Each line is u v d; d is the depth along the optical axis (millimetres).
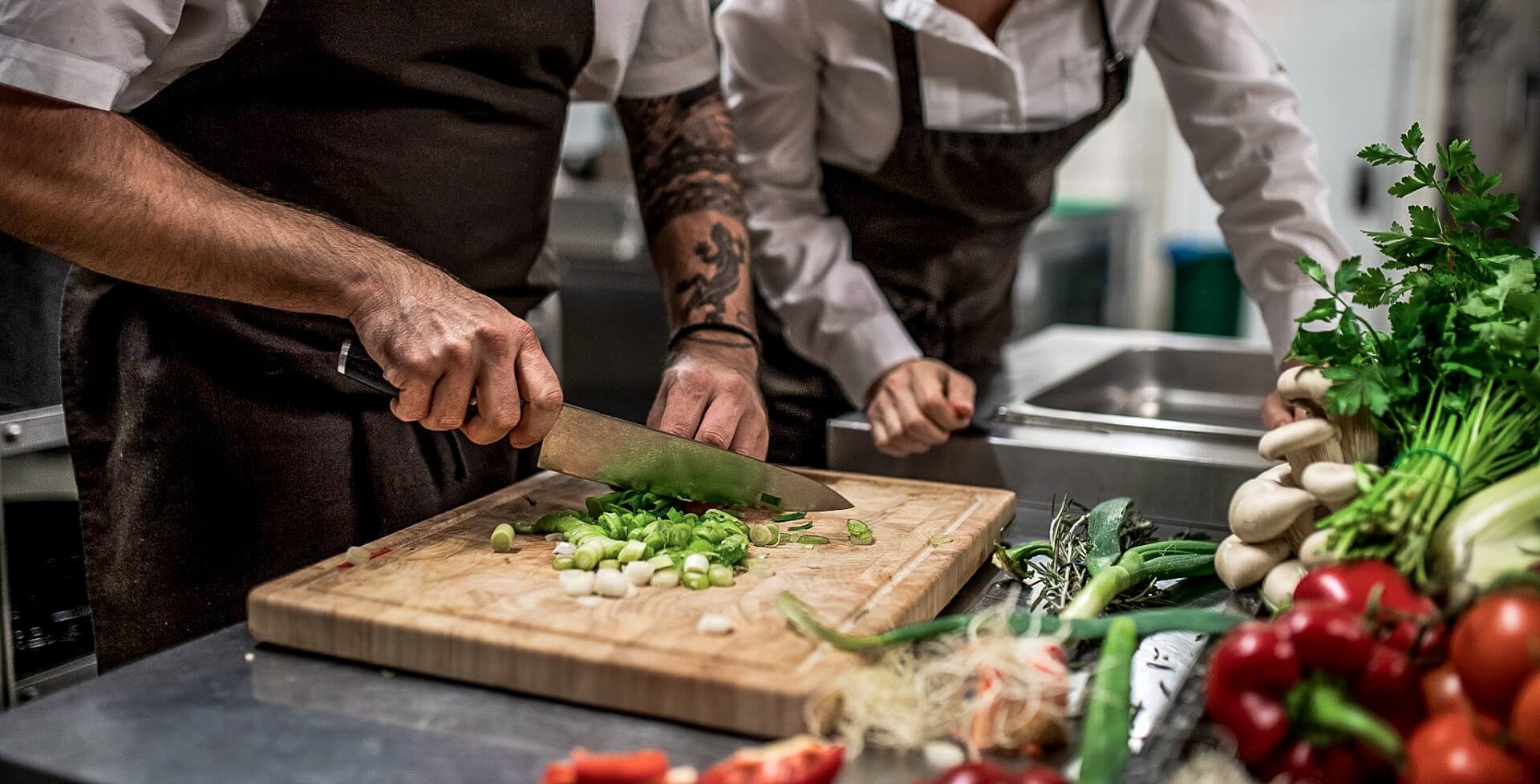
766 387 1813
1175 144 4062
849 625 949
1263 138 1620
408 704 896
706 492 1263
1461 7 3354
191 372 1294
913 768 807
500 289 1464
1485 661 701
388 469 1371
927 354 1924
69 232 1000
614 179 3600
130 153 1007
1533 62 3309
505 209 1400
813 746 745
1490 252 988
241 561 1345
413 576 1044
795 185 1805
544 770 800
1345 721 705
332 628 962
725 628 924
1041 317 3498
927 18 1607
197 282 1055
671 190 1566
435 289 1087
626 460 1214
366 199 1276
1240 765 772
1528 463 927
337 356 1312
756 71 1711
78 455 1308
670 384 1399
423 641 933
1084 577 1143
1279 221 1604
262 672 947
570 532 1129
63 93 960
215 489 1325
